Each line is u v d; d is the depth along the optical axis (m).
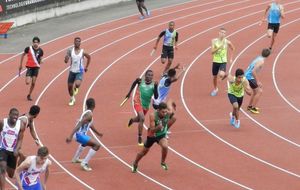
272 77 23.34
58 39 29.55
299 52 26.59
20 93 21.83
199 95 21.47
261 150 17.02
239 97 18.28
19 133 13.95
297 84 22.55
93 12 35.53
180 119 19.28
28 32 31.11
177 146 17.27
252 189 14.69
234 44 27.84
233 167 15.95
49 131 18.33
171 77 16.89
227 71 23.94
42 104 20.70
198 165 16.06
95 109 20.22
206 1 36.94
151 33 30.02
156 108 16.98
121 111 20.03
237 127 18.55
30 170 12.61
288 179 15.25
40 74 23.98
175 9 35.09
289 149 17.08
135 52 26.92
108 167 15.91
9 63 25.62
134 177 15.33
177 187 14.80
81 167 15.82
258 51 26.70
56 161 16.22
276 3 25.72
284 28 30.61
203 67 24.62
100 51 27.20
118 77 23.56
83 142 15.49
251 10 34.25
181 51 26.89
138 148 17.09
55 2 34.12
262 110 20.05
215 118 19.39
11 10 31.67
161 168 15.87
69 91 20.39
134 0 38.19
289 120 19.22
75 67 20.14
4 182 13.84
